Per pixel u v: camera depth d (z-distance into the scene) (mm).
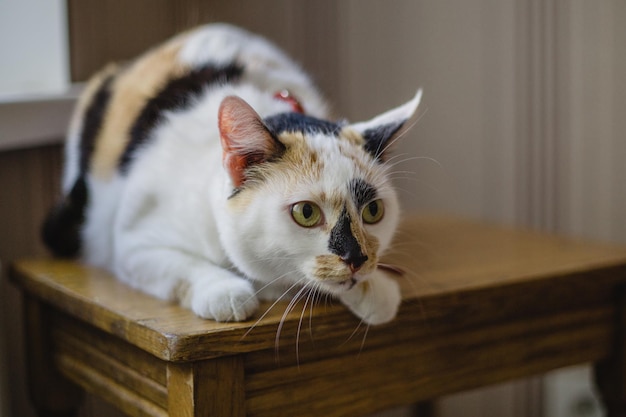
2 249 1177
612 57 1483
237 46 1071
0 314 1110
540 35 1514
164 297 807
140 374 773
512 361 923
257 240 736
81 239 1035
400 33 1557
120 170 959
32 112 1160
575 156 1528
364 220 754
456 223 1340
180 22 1360
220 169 797
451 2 1551
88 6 1256
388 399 825
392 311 777
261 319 718
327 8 1495
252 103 873
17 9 1270
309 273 726
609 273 972
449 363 868
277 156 744
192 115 912
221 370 683
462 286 852
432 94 1561
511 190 1571
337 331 761
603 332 1007
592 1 1480
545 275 912
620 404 1026
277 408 741
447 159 1574
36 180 1221
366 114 1555
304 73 1119
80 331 900
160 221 860
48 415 1000
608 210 1521
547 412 1593
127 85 1051
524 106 1542
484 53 1551
